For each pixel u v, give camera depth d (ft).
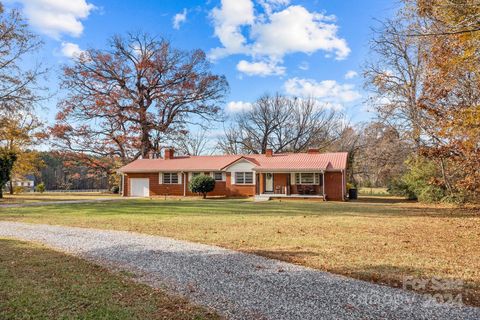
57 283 17.07
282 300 14.69
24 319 12.85
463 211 53.26
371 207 62.39
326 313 13.25
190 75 129.49
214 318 13.03
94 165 129.29
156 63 124.77
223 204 69.26
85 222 39.22
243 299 14.87
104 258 22.16
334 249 24.58
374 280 17.38
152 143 128.36
